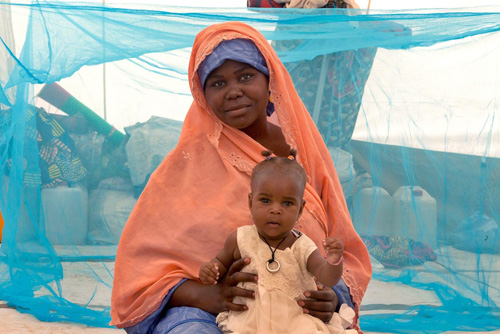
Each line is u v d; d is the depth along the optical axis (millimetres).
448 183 3990
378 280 4039
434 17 3801
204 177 2482
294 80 3963
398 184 4012
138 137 3855
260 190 2125
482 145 3967
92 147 3826
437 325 3592
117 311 2410
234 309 2137
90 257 3816
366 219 4012
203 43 2471
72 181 3809
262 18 3760
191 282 2309
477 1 4863
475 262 3930
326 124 3988
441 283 3936
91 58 3684
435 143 3996
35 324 3453
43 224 3777
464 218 3971
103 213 3838
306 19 3764
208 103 2502
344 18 3781
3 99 3730
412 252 3990
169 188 2496
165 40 3705
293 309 2117
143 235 2443
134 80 3832
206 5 4801
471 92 3971
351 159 4012
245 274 2129
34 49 3646
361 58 3961
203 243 2361
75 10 3625
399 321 3631
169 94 3865
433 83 3982
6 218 3814
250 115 2439
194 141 2547
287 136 2523
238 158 2473
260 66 2449
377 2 4984
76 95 3797
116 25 3664
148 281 2344
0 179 3824
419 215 3982
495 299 3828
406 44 3928
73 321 3514
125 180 3857
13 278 3781
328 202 2576
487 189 3957
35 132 3754
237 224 2357
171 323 2201
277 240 2193
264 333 2045
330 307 2158
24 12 3643
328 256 2004
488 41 3906
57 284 3729
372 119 4020
